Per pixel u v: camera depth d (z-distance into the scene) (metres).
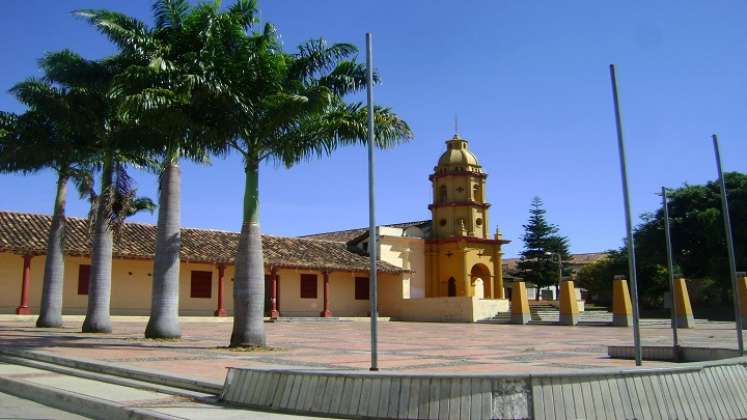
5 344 15.06
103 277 20.91
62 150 21.00
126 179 21.17
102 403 7.88
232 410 7.45
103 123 20.28
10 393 9.80
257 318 15.26
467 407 6.57
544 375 6.64
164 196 18.34
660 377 7.20
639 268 49.06
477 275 46.91
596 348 16.58
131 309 33.38
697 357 12.45
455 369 11.10
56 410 8.41
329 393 7.19
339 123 15.20
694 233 43.59
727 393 7.73
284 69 15.13
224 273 36.94
